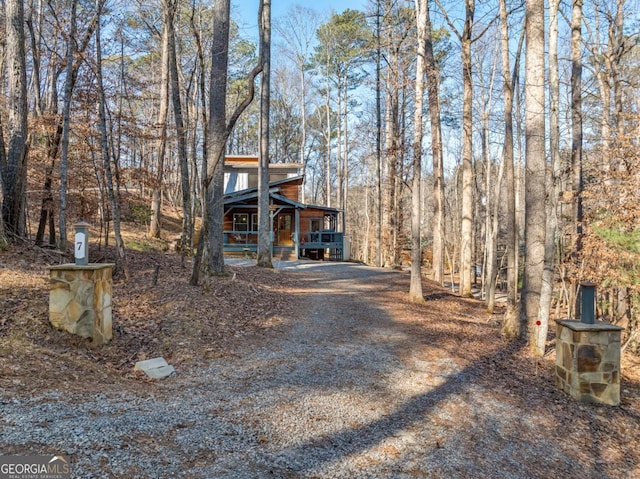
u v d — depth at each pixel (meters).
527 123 8.55
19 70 9.01
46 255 8.78
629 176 8.98
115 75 13.59
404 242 25.55
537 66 8.30
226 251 21.70
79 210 11.73
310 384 5.34
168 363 5.72
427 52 14.96
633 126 10.09
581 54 13.54
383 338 7.99
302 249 23.34
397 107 19.94
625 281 9.00
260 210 15.75
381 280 14.63
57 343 5.39
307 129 39.62
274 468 3.21
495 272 12.72
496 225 14.62
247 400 4.59
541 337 7.94
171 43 10.19
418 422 4.61
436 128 15.88
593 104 14.15
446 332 8.94
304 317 9.02
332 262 20.55
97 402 3.91
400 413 4.79
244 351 6.52
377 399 5.10
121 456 2.95
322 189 47.28
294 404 4.62
